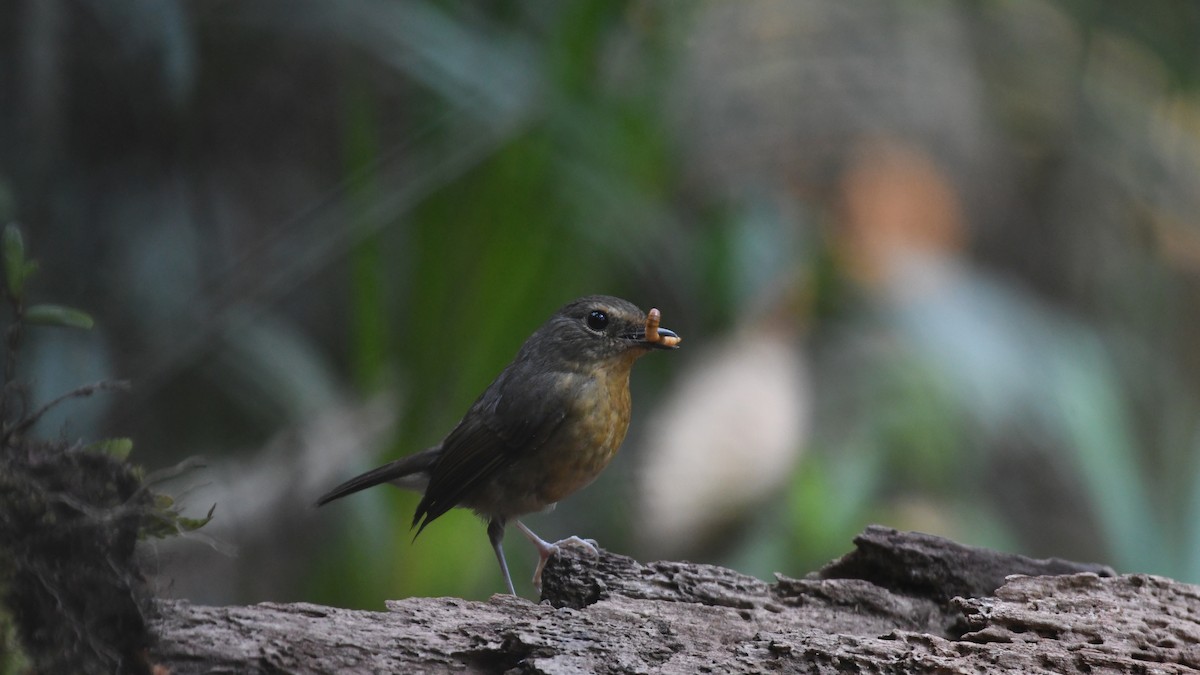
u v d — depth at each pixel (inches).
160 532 178.2
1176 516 485.7
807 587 239.1
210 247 495.5
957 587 243.6
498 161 395.9
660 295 520.7
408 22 425.1
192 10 475.5
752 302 501.7
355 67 466.3
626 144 433.1
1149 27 612.4
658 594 236.2
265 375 442.0
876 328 514.0
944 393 495.2
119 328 455.8
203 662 190.5
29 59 433.1
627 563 244.2
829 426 485.7
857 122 569.6
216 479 410.0
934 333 511.2
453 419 383.6
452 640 205.2
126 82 461.1
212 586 407.8
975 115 617.3
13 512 162.9
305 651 195.9
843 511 452.1
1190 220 668.1
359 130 426.0
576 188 410.9
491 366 386.0
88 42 454.3
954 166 600.1
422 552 371.6
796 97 563.2
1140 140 666.2
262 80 510.0
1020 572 247.3
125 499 171.8
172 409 460.4
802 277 510.3
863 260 534.9
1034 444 579.8
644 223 444.5
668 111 482.6
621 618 221.0
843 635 214.2
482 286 387.2
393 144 490.3
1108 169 662.5
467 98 418.0
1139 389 597.3
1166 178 667.4
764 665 202.7
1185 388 613.6
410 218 426.3
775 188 547.8
